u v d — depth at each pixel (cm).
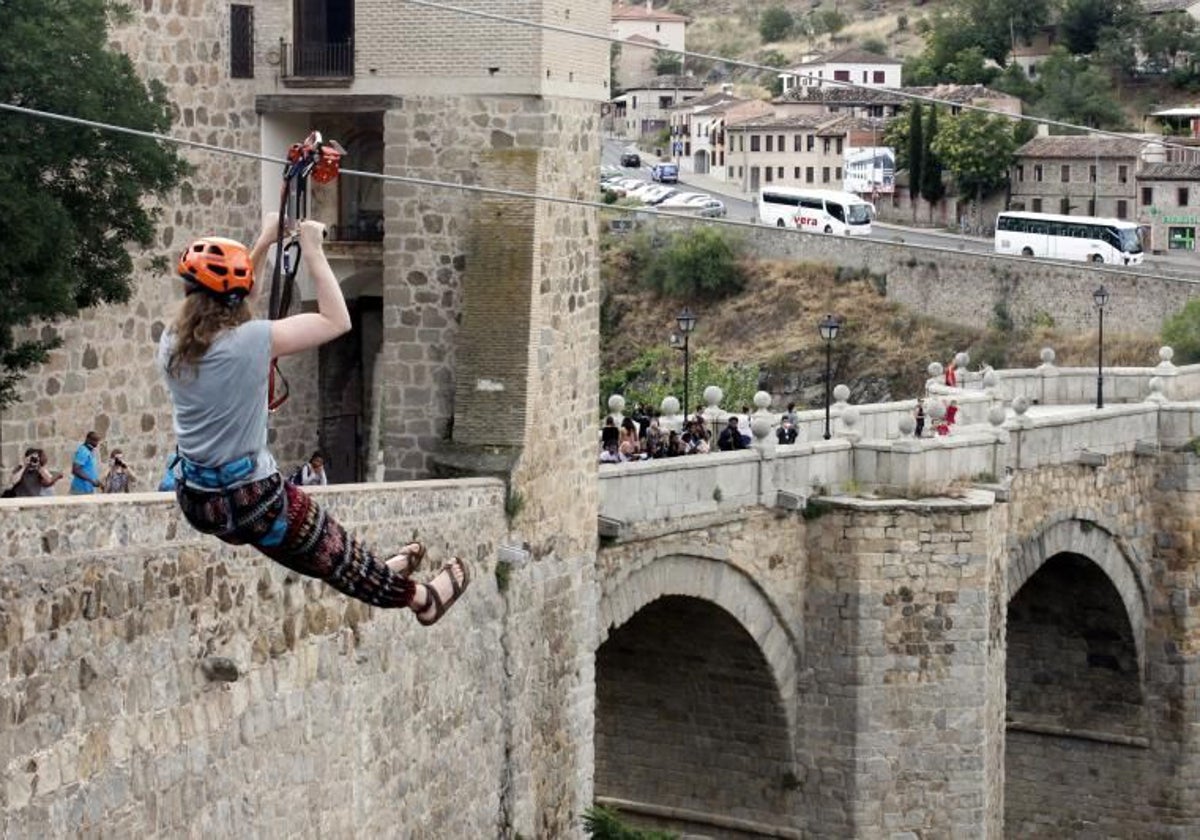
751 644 5525
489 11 4203
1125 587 7006
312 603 3247
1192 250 15912
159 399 4244
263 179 4428
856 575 5581
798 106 18462
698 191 17612
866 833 5625
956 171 16762
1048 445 6544
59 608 2628
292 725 3192
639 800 5850
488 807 4025
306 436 4609
